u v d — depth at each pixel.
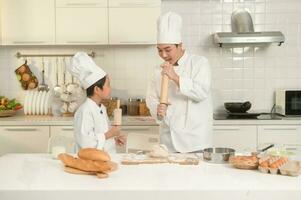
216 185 1.32
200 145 2.26
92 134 1.97
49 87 3.76
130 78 3.74
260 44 3.69
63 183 1.36
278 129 3.21
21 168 1.59
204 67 2.24
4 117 3.47
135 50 3.72
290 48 3.69
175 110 2.28
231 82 3.72
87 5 3.39
